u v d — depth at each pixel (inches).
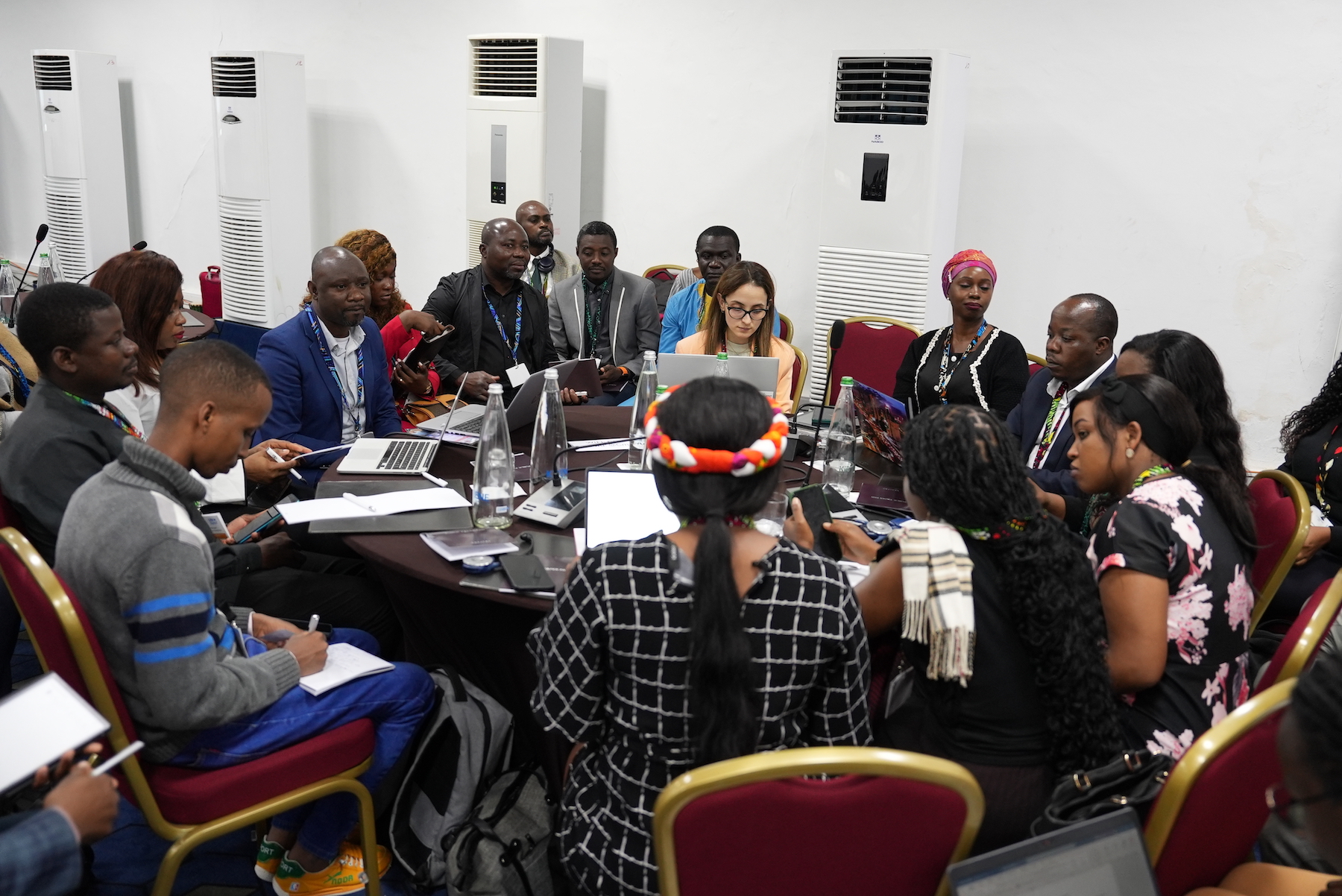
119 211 284.5
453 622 85.1
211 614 62.9
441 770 76.6
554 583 71.4
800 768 44.7
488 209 208.5
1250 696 68.8
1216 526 63.4
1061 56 161.6
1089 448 70.4
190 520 62.7
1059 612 55.4
